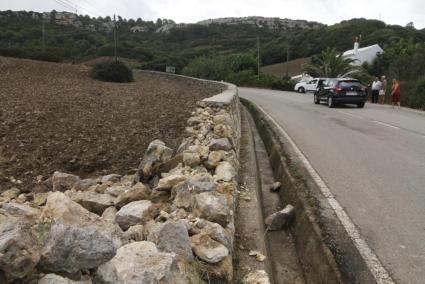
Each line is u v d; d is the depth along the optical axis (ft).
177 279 8.29
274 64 258.98
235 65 178.19
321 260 12.64
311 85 122.42
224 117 27.96
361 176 21.91
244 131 42.55
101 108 37.70
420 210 16.90
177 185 14.47
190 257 9.79
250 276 11.32
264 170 26.48
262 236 14.57
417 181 21.12
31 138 26.61
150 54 200.64
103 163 23.50
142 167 19.43
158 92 57.98
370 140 33.09
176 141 27.20
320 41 256.52
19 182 20.45
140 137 28.12
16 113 32.55
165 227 10.11
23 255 6.29
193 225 11.76
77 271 6.84
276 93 112.16
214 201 12.94
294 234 15.89
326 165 24.14
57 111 34.68
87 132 28.71
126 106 39.86
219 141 21.65
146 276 7.64
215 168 18.94
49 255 6.68
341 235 14.05
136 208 12.54
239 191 19.20
